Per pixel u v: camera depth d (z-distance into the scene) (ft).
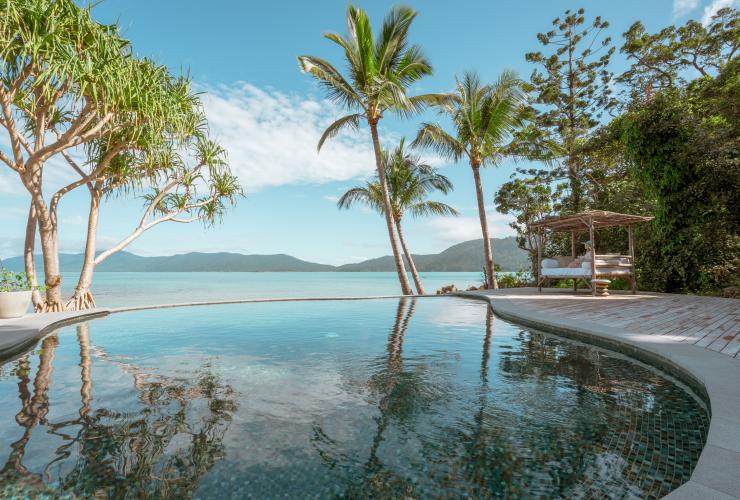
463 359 14.20
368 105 46.83
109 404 9.50
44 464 6.58
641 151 41.22
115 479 6.15
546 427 8.21
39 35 20.27
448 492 5.84
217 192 36.09
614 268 37.29
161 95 25.49
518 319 22.97
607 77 70.85
